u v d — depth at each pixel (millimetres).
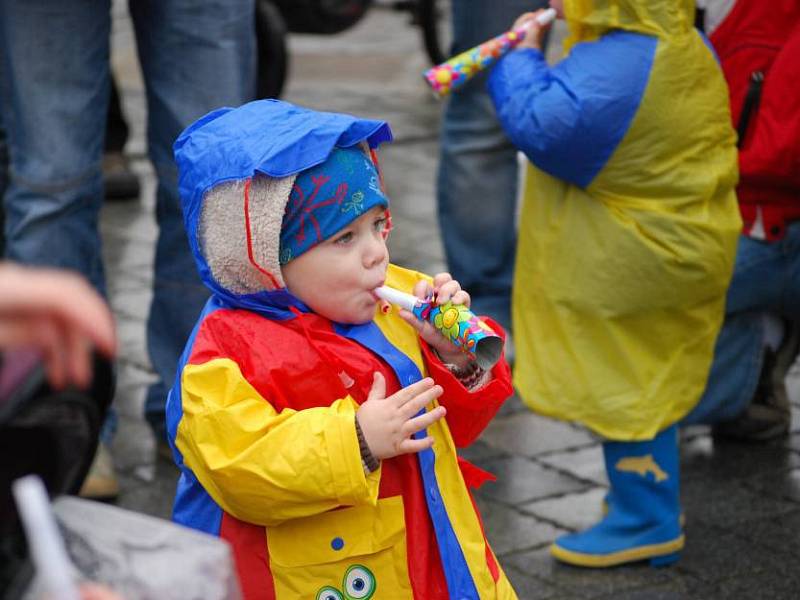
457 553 3074
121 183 9234
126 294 7555
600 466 5621
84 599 1797
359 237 3062
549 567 4812
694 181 4363
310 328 3057
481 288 6918
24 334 1553
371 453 2855
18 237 5047
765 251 5227
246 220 2951
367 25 14984
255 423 2877
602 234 4414
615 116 4250
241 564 3025
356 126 3029
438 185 6918
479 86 6535
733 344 5336
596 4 4371
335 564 2998
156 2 4945
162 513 5156
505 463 5645
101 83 5043
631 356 4480
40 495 1517
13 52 4879
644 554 4766
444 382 3164
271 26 8766
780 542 5016
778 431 5879
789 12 4945
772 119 5016
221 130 3055
